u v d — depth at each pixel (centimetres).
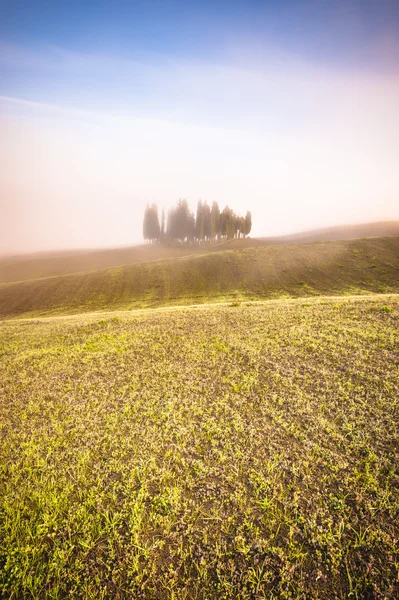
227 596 409
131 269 9725
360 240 9669
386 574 418
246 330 1761
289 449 699
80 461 701
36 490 613
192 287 8050
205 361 1323
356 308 2020
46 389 1179
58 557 470
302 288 7062
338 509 526
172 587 422
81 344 1800
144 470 655
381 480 583
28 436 841
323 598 397
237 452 693
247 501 558
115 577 440
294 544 471
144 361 1395
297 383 1042
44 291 8456
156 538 498
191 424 831
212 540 488
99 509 557
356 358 1196
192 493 588
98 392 1107
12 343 2066
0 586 441
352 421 789
